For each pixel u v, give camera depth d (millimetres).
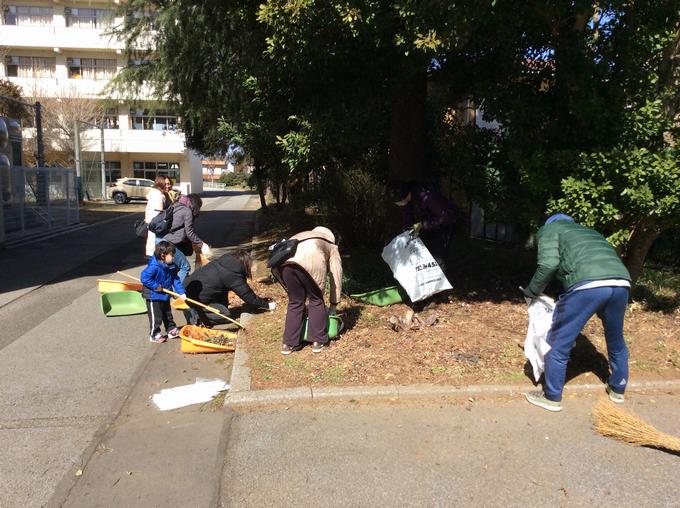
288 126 6914
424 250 5820
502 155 6094
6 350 5480
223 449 3475
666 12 5156
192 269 9484
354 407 4012
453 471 3217
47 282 8859
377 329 5480
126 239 14766
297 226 13523
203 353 5344
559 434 3641
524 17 4938
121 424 3898
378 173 9273
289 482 3119
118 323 6469
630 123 4934
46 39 39625
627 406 4062
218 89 11344
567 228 4020
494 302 6418
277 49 5336
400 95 6496
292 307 4883
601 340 5184
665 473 3211
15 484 3152
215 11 8164
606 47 5352
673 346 5051
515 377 4391
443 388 4172
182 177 45469
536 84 5695
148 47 12258
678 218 4988
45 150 34750
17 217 13945
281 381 4324
